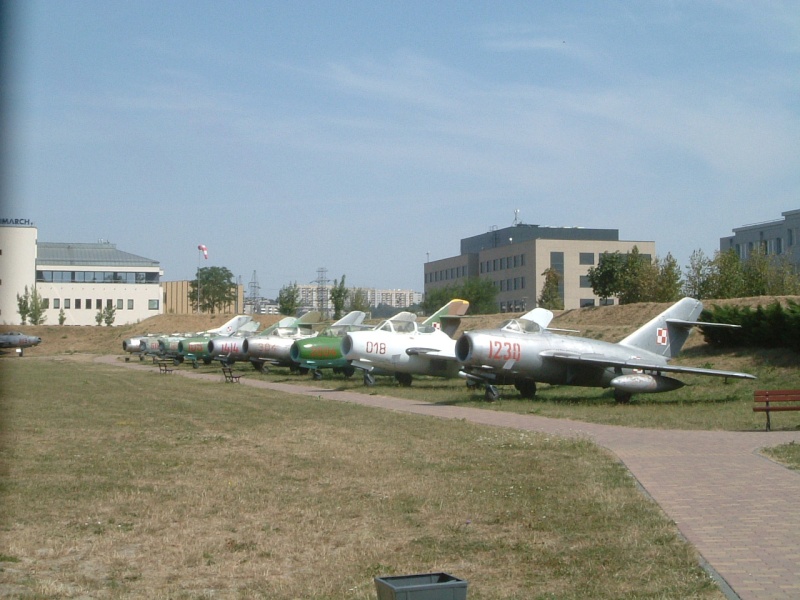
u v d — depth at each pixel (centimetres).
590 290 10606
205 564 946
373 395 3369
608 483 1330
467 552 970
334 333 4656
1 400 3086
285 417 2428
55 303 10881
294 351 4450
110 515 1170
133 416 2478
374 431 2067
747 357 3678
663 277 6769
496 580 870
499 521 1107
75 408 2753
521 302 10869
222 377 4759
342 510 1184
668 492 1249
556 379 3114
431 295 9812
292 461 1598
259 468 1525
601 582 845
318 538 1048
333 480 1402
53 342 9225
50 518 1152
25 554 982
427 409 2709
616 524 1068
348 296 10794
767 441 1833
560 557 939
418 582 711
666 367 2950
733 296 6281
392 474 1450
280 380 4488
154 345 6719
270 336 5244
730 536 991
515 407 2772
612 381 2905
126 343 7044
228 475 1459
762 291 6238
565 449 1703
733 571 855
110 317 10500
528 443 1786
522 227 12356
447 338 4022
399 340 3847
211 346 5453
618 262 7675
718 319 3891
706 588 803
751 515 1093
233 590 857
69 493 1305
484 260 11862
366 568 917
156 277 11394
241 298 14775
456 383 4166
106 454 1708
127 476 1453
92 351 8881
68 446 1827
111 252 11769
